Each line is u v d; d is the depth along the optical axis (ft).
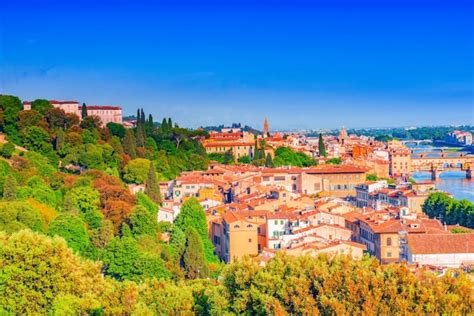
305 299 387.96
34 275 424.46
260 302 406.41
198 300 453.99
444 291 383.24
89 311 419.95
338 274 398.21
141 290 467.11
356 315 375.25
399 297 376.68
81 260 511.40
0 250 430.61
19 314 419.33
